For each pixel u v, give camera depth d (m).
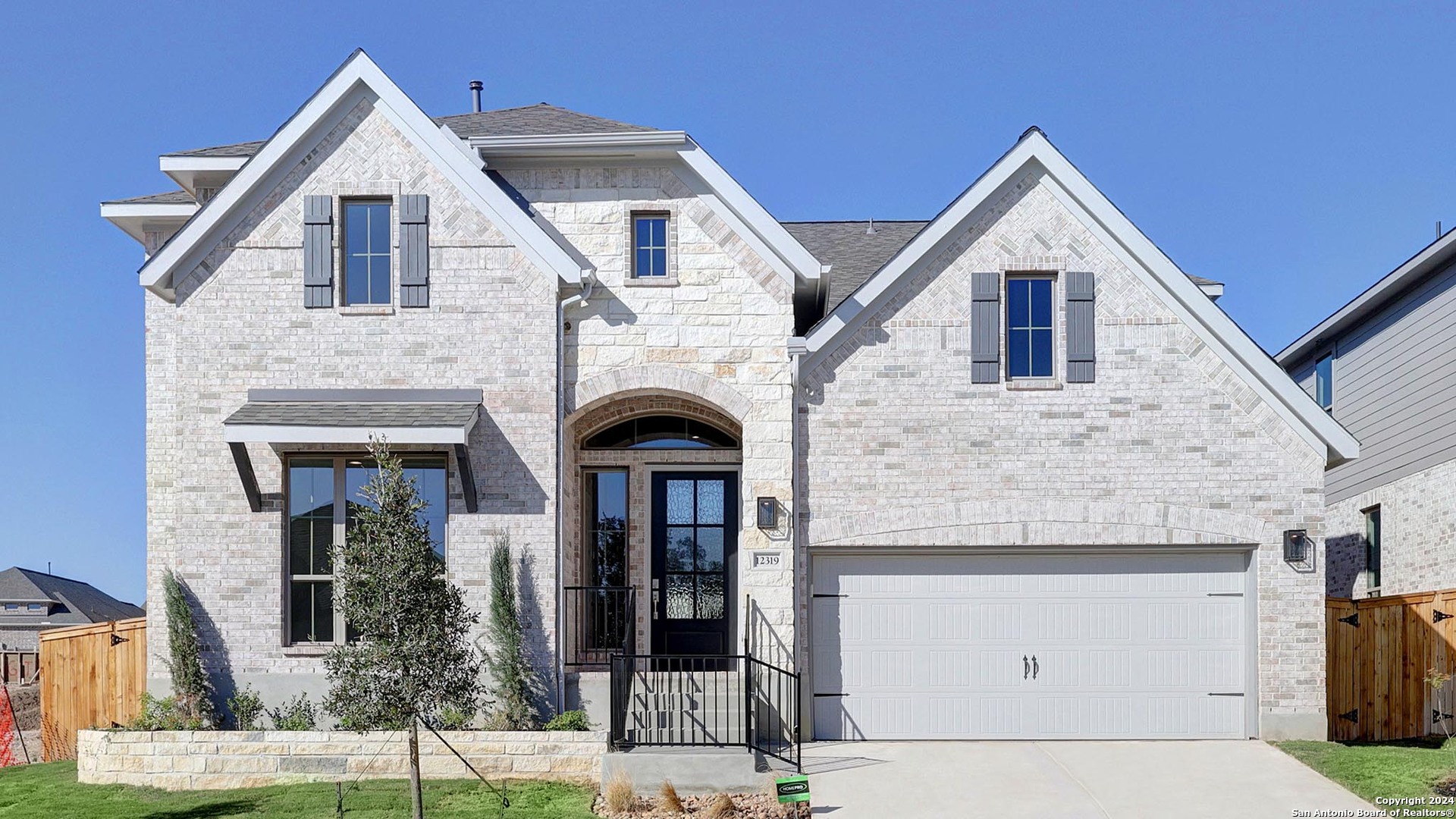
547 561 15.30
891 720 16.02
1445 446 20.08
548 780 13.98
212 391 15.42
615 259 16.08
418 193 15.59
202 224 15.35
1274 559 15.84
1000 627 16.11
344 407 15.06
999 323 16.05
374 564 12.20
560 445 15.47
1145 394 15.99
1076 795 13.38
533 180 16.34
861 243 20.91
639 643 17.52
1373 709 16.67
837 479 15.98
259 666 15.16
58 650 16.47
